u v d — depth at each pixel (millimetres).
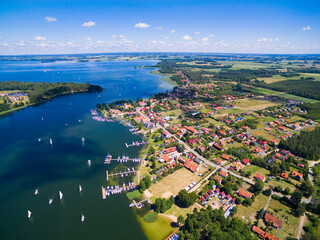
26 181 160750
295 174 162750
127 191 149500
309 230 114375
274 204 136625
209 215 118438
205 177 164500
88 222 123812
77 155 197625
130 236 115062
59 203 138625
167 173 166875
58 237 114938
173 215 128500
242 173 166375
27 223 123625
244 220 123375
